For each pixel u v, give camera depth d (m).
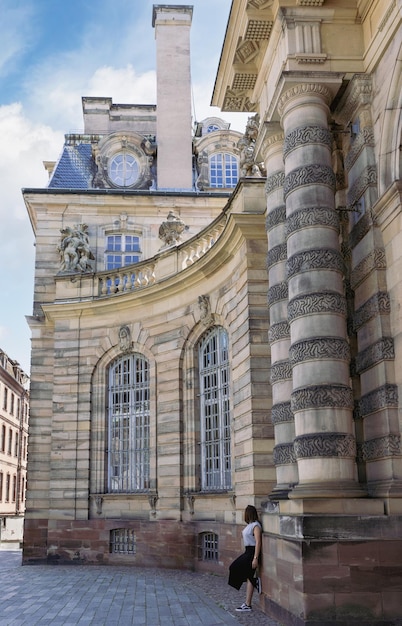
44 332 30.67
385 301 13.10
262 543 14.66
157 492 24.19
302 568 11.68
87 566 25.30
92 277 28.30
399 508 12.09
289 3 14.54
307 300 13.27
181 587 18.39
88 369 27.55
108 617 13.95
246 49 16.34
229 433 21.80
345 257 14.61
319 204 13.72
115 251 33.56
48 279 32.47
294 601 12.03
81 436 27.09
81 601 16.17
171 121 35.72
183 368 24.28
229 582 14.65
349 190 14.64
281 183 16.12
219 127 38.19
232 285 21.38
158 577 20.83
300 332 13.27
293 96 14.33
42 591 18.12
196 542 22.30
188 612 14.38
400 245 12.64
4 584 19.83
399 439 12.50
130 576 21.31
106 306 27.28
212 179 35.81
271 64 15.79
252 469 18.69
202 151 35.97
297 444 12.91
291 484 14.61
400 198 12.59
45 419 29.80
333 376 12.89
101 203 33.62
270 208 16.27
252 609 14.58
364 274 13.63
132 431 26.33
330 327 13.12
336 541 11.79
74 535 26.22
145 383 26.16
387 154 13.41
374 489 12.75
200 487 23.08
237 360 20.59
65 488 26.77
